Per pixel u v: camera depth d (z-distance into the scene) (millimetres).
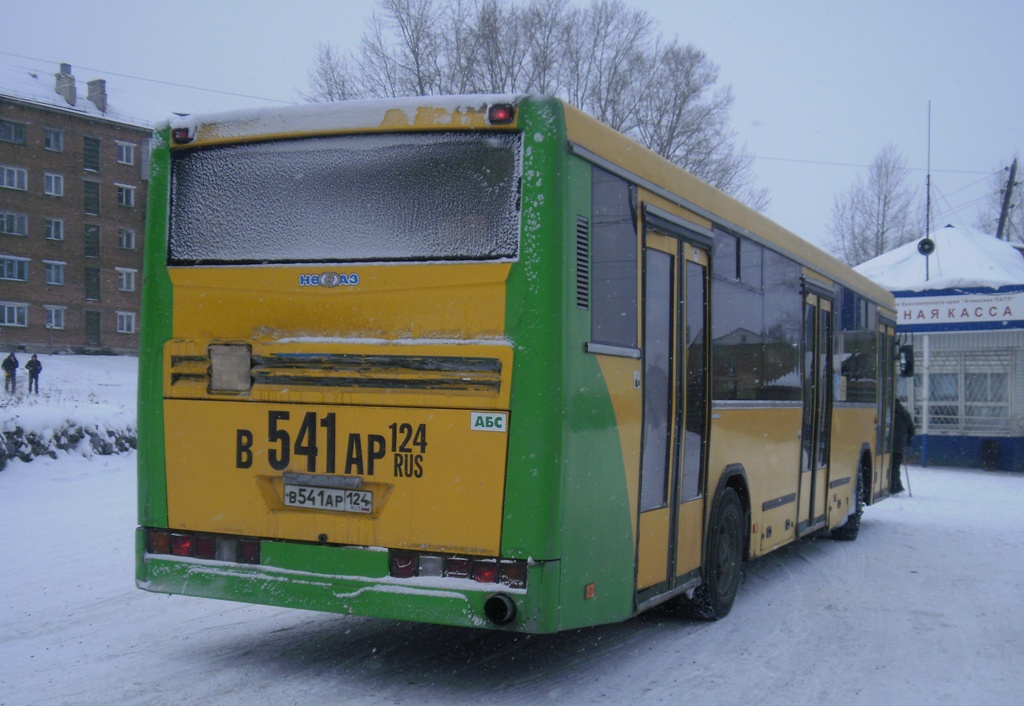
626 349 5961
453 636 7125
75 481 14594
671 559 6703
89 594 7949
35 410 15555
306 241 5699
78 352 61250
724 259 7711
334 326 5602
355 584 5469
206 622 7258
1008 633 7762
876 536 13367
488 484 5246
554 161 5289
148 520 6000
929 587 9648
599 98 33344
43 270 59906
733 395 7875
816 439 10555
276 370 5703
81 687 5559
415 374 5402
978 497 18375
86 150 61781
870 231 48031
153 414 5992
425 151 5527
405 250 5488
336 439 5555
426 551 5355
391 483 5438
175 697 5430
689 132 33844
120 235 63531
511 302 5258
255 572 5707
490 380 5258
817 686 6156
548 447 5164
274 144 5840
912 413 25297
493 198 5371
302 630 7121
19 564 8922
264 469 5719
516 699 5648
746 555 8359
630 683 6074
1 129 58188
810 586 9625
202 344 5879
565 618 5270
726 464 7730
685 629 7617
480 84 32344
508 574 5195
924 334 24359
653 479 6383
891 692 6082
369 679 5941
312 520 5609
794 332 9734
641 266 6191
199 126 5973
